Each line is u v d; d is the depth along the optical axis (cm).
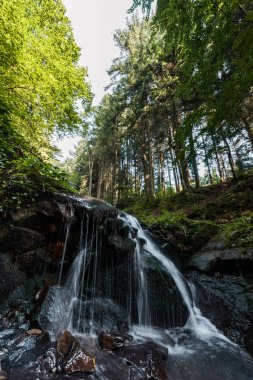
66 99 664
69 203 493
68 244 491
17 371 260
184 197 1452
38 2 607
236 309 513
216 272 638
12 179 450
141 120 1825
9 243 432
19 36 509
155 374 304
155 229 854
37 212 461
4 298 382
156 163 2888
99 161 3109
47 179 507
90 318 415
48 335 331
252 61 420
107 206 564
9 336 320
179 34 535
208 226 825
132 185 3186
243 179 1303
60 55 652
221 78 723
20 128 675
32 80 564
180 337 461
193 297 600
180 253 773
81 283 487
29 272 437
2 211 429
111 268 530
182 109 1538
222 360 387
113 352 333
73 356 286
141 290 527
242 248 619
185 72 526
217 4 448
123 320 450
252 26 421
